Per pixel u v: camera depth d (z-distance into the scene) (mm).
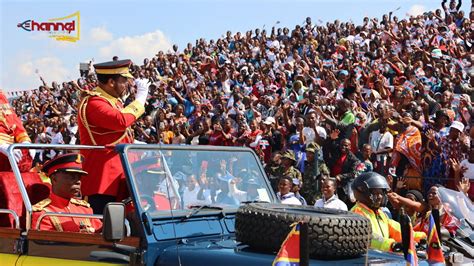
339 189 13016
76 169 6621
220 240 5789
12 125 8289
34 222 6340
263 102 20219
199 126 18672
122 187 6871
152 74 30734
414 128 13109
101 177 6793
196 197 6168
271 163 13250
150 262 5398
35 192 6965
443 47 23828
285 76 24203
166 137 18469
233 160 6660
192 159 6301
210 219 6113
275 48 29516
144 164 5887
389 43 25266
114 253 5477
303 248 4570
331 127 14289
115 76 7125
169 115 19672
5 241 6074
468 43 24750
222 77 25156
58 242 5762
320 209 5805
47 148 6383
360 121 14758
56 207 6648
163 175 5961
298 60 25797
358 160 13055
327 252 5176
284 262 4664
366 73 21719
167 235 5637
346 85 18531
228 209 6328
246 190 6680
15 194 6758
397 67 21531
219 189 6422
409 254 5238
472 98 17562
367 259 5246
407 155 13016
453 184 12375
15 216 6117
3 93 8336
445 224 8117
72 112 24781
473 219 7766
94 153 6875
